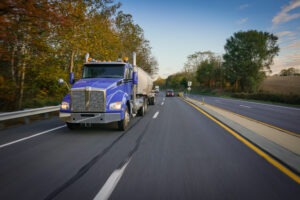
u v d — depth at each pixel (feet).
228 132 23.93
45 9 29.96
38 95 56.54
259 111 51.01
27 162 13.92
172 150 16.79
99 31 57.57
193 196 9.54
